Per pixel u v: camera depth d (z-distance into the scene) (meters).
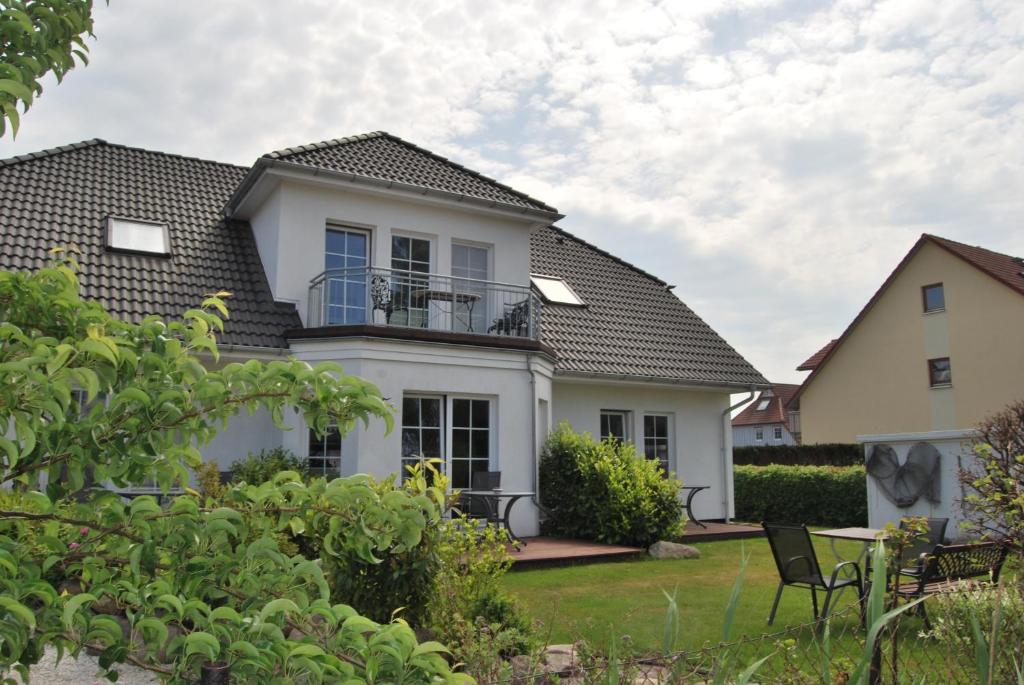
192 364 2.36
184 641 1.90
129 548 2.29
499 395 13.31
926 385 27.58
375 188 13.68
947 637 4.40
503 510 13.08
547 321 16.62
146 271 12.87
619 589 9.50
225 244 14.33
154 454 2.28
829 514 19.31
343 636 1.94
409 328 12.45
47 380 1.93
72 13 2.79
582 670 3.60
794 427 44.38
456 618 5.54
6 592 1.89
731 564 11.60
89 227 13.44
